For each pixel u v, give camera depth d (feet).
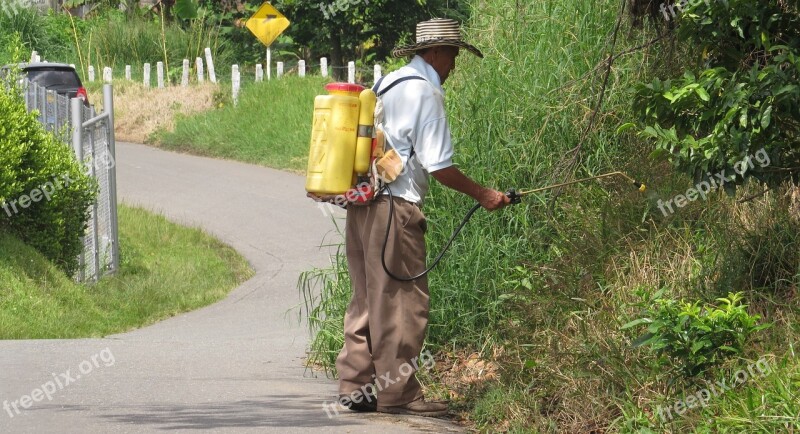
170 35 353.72
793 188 62.39
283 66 337.31
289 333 108.27
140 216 184.03
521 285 68.23
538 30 82.17
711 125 53.21
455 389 64.95
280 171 237.66
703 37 54.80
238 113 277.44
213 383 68.08
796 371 48.37
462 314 70.79
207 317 128.47
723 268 60.64
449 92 81.87
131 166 243.60
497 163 75.92
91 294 133.18
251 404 61.41
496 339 68.08
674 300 56.80
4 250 123.34
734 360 50.72
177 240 176.04
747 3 51.06
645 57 74.64
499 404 57.82
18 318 114.73
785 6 52.06
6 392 62.90
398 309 58.59
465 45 59.16
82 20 375.86
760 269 59.88
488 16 86.12
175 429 53.93
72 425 54.65
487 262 71.77
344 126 57.00
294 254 167.53
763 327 51.24
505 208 73.87
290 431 54.39
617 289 63.10
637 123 69.82
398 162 57.47
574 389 55.67
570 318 61.57
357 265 60.39
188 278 153.99
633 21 68.13
